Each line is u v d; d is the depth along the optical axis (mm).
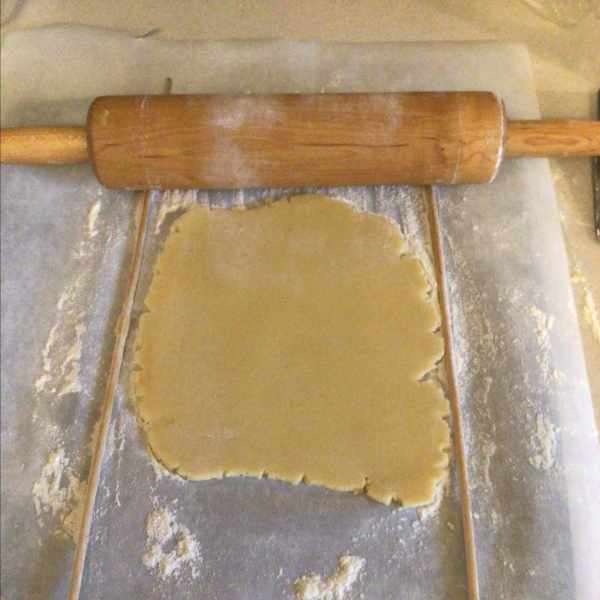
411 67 457
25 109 460
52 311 416
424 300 389
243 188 420
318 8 482
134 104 391
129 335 397
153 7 487
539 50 461
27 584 364
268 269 400
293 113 387
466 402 375
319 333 384
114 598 351
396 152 389
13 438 390
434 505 356
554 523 352
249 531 358
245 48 468
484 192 421
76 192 442
